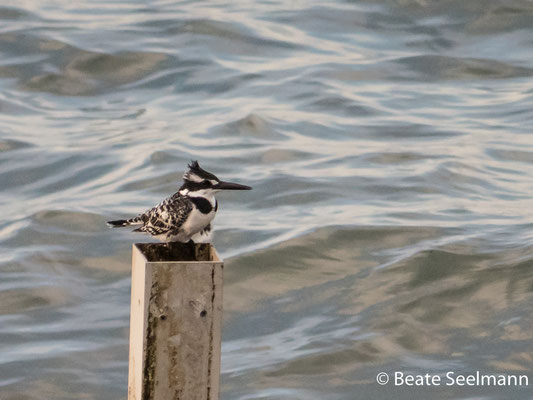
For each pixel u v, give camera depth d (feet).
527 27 82.48
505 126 64.95
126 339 41.45
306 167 57.88
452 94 71.20
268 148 60.44
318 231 48.98
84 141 62.69
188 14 84.84
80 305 44.14
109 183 56.39
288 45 79.30
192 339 21.75
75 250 48.75
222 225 50.39
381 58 77.30
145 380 21.79
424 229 49.29
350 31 82.58
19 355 40.06
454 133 63.62
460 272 45.27
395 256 46.88
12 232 50.55
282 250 47.52
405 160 59.00
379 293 44.19
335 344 40.47
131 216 51.72
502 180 56.54
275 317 43.04
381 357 39.65
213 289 21.58
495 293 43.65
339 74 73.67
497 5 85.10
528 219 50.55
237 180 55.83
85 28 81.92
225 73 73.97
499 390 37.27
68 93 71.92
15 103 69.67
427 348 40.34
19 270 46.78
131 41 79.05
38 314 43.37
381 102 69.05
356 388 37.65
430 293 43.88
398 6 86.63
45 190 56.29
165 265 21.31
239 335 41.78
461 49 79.51
